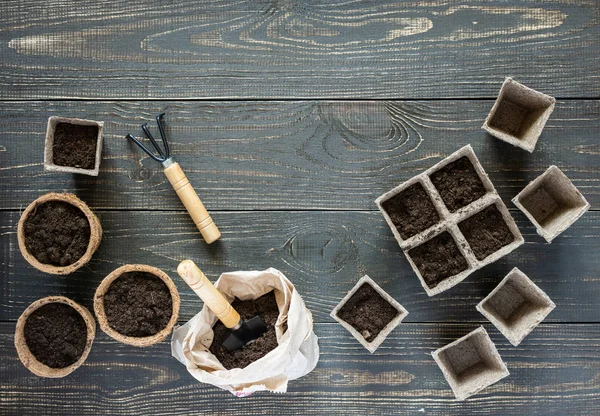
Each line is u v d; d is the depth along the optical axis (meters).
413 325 0.88
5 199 0.88
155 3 0.87
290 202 0.88
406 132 0.87
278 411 0.89
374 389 0.88
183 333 0.86
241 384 0.81
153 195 0.88
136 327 0.82
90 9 0.88
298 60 0.87
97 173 0.83
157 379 0.89
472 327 0.87
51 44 0.88
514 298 0.86
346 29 0.87
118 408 0.89
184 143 0.88
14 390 0.89
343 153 0.87
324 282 0.88
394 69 0.87
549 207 0.86
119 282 0.83
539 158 0.87
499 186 0.87
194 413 0.89
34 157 0.88
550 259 0.87
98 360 0.89
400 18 0.87
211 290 0.74
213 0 0.87
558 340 0.88
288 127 0.87
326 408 0.89
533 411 0.88
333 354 0.88
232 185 0.88
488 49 0.87
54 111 0.88
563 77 0.87
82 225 0.83
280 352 0.78
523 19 0.87
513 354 0.88
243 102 0.87
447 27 0.87
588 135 0.87
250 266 0.88
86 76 0.88
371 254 0.87
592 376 0.87
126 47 0.88
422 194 0.84
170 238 0.88
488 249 0.83
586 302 0.87
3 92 0.88
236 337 0.81
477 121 0.87
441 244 0.84
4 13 0.88
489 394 0.88
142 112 0.88
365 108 0.87
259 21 0.87
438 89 0.87
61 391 0.89
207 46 0.87
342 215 0.87
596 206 0.87
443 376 0.88
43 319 0.84
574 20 0.86
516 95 0.83
